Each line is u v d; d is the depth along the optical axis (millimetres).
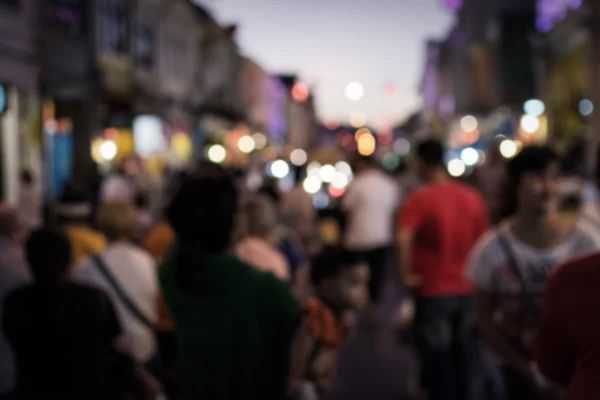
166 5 33281
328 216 18312
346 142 67500
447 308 6285
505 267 4250
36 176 18688
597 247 4191
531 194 4156
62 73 20688
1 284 5117
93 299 4059
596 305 2553
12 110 17484
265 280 3207
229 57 50906
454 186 6434
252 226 5539
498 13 51719
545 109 34812
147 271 5359
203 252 3234
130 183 18734
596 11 27359
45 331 3932
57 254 3984
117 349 4188
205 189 3238
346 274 4707
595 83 27500
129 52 27703
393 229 11828
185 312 3225
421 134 89875
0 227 5328
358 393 7715
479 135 50000
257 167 20891
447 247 6293
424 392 6820
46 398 3930
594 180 5445
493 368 6230
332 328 3334
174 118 35094
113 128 26641
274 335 3201
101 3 24844
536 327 4203
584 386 2531
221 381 3178
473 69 55188
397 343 9867
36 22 19047
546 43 34312
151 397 4457
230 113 43812
